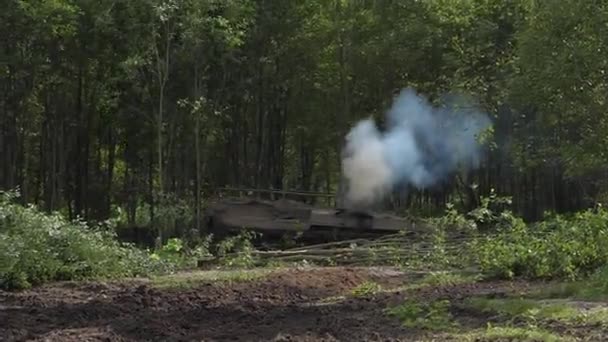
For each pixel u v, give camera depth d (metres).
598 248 13.41
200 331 9.49
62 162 28.05
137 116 27.52
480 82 26.47
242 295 12.95
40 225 15.10
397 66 27.61
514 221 15.36
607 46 18.78
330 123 29.64
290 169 34.47
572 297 10.81
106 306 11.52
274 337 8.85
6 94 25.94
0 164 26.38
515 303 9.76
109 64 26.55
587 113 19.72
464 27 27.16
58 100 27.84
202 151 28.00
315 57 28.41
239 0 24.97
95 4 24.92
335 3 27.77
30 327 9.94
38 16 23.78
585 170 21.44
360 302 11.45
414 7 27.17
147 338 9.13
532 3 21.00
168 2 23.56
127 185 30.61
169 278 15.03
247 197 25.72
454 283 13.50
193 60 25.02
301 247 20.89
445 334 8.41
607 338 7.77
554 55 19.56
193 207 25.19
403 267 17.00
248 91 28.02
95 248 15.62
